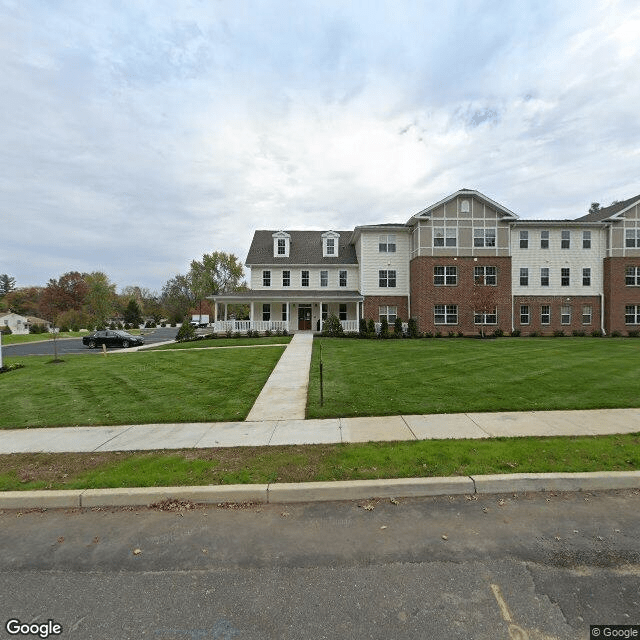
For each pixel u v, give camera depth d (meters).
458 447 5.96
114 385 11.32
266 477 5.12
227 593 3.21
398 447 6.02
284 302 30.14
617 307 29.64
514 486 4.90
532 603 3.03
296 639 2.72
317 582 3.32
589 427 6.85
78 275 66.38
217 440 6.63
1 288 117.06
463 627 2.80
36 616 3.00
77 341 36.88
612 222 29.78
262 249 32.94
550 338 26.55
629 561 3.53
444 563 3.55
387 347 19.47
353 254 33.09
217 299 28.92
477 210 28.53
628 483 4.95
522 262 29.89
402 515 4.41
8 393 10.66
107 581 3.39
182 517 4.47
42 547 3.93
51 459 5.97
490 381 10.62
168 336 43.31
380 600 3.09
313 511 4.55
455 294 28.41
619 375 11.29
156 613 3.00
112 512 4.62
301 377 11.81
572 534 3.98
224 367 13.99
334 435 6.73
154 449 6.29
